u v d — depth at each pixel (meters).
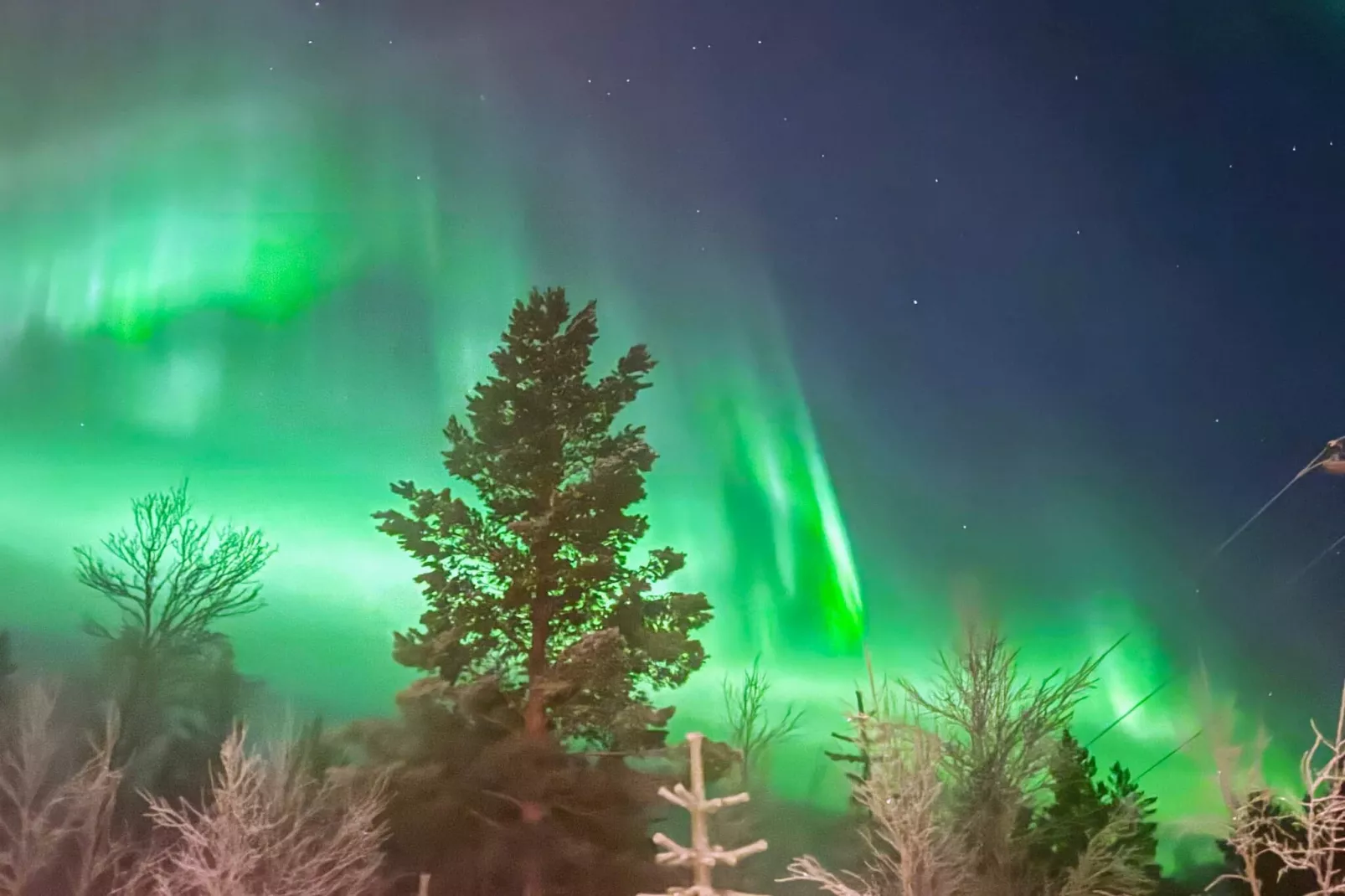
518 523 15.36
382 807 13.73
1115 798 17.41
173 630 20.56
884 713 13.98
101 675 19.39
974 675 15.16
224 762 12.95
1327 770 9.88
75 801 14.97
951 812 14.26
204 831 13.32
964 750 14.80
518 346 17.53
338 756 16.22
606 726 15.37
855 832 16.42
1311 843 10.03
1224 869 17.53
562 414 17.20
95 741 17.62
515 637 16.06
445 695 14.99
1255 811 11.59
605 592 16.30
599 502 16.28
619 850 14.52
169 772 17.89
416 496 16.39
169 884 12.91
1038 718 15.12
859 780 14.69
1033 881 14.52
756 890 16.92
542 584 15.87
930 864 12.16
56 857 14.88
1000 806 14.45
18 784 15.74
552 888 14.14
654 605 16.50
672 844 6.23
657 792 14.70
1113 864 14.61
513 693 15.32
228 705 19.62
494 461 16.83
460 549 16.36
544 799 14.41
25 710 16.48
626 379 17.66
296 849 12.64
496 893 14.37
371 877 13.68
